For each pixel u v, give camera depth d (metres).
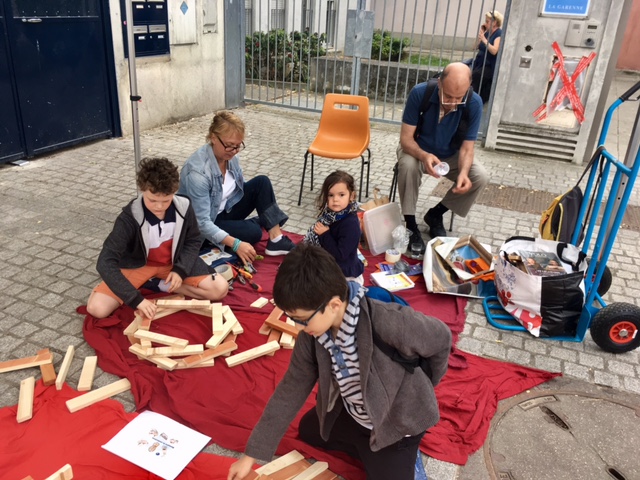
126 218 2.99
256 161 6.49
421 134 4.41
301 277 1.52
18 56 5.65
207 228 3.70
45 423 2.49
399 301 1.89
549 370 3.08
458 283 3.80
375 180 6.09
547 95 6.88
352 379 1.79
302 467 2.31
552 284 3.24
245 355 2.97
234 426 2.54
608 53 6.45
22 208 4.80
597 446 2.59
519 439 2.61
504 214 5.30
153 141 7.10
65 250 4.10
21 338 3.09
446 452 2.48
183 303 3.28
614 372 3.10
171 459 2.31
